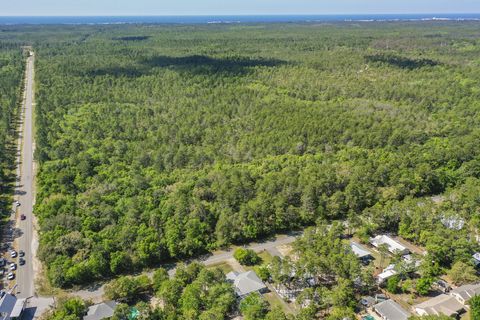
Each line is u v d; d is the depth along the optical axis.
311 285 83.62
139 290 81.88
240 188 112.69
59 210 101.94
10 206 115.19
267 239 103.94
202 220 103.12
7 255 92.62
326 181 118.12
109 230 95.12
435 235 95.50
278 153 149.00
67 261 83.81
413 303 80.31
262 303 74.81
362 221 104.56
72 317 68.06
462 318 75.31
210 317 68.12
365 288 83.44
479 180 125.50
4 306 72.69
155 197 111.62
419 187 126.06
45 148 143.12
